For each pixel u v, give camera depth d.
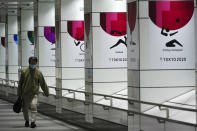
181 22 12.26
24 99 14.88
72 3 20.34
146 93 12.28
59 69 20.73
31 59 14.66
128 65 12.89
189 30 12.32
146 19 12.13
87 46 16.48
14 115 19.41
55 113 18.91
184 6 12.26
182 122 9.05
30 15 30.44
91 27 15.99
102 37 16.05
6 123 16.30
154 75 12.27
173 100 12.10
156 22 12.16
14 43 36.25
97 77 16.16
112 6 16.06
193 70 12.41
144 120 11.21
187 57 12.37
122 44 16.23
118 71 16.28
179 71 12.36
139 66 12.20
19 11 30.39
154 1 12.14
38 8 24.73
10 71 36.38
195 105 10.85
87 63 16.56
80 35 20.53
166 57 12.29
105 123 13.80
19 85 14.84
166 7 12.19
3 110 22.06
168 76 12.32
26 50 30.64
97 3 15.95
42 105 21.14
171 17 12.22
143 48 12.18
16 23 36.03
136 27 12.24
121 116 12.74
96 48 16.06
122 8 16.12
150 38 12.18
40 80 14.81
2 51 41.47
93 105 14.77
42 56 25.00
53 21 24.92
